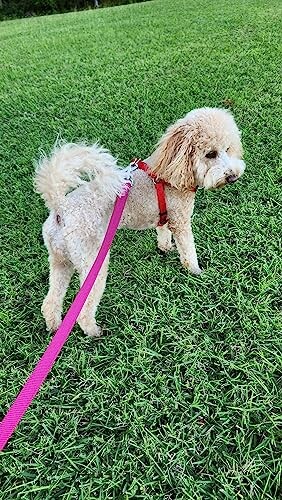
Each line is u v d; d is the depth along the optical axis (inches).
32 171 46.1
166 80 63.9
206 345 25.9
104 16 126.9
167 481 20.3
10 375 25.8
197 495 19.5
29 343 27.8
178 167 29.3
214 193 39.1
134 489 20.0
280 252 31.7
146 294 30.0
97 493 20.3
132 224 30.6
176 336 26.7
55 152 25.6
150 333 27.0
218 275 30.7
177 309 28.4
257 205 36.8
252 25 86.6
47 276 32.9
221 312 28.0
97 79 69.2
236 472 20.2
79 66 77.1
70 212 26.3
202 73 64.5
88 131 52.2
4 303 31.0
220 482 19.9
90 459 21.5
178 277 31.1
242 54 70.1
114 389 24.3
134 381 24.8
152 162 30.8
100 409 23.7
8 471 21.3
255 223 34.6
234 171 29.9
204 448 21.3
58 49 91.6
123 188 27.6
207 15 101.2
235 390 23.4
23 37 113.2
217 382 23.9
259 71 62.3
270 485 19.6
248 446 21.0
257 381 23.6
